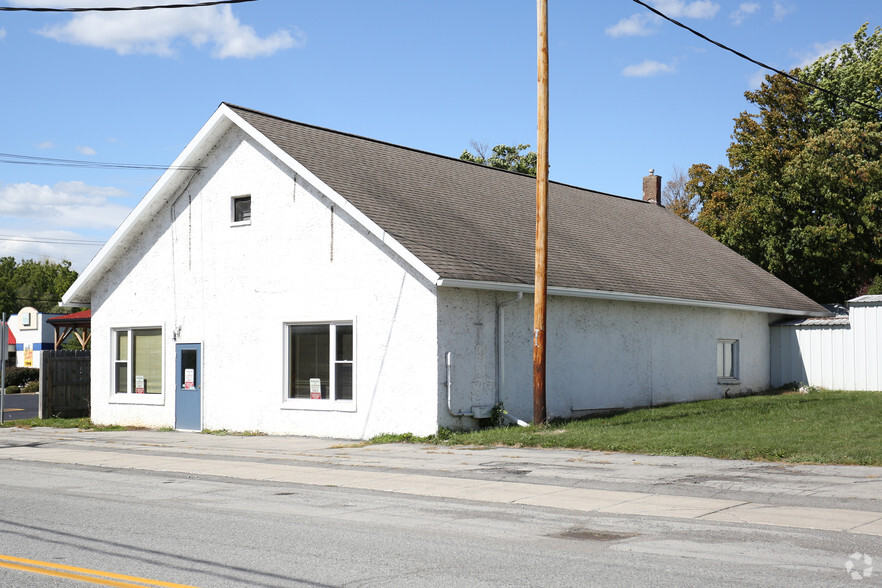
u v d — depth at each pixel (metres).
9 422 24.30
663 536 8.38
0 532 8.84
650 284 22.81
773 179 37.62
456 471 13.02
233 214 20.70
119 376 23.11
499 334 18.50
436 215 19.92
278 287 19.69
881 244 36.16
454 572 7.00
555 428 17.34
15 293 102.19
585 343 20.98
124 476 13.53
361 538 8.39
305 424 19.08
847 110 39.47
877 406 20.36
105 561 7.49
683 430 16.50
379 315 17.94
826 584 6.50
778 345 28.59
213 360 20.84
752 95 40.19
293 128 21.42
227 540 8.34
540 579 6.74
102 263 22.77
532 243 21.28
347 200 18.05
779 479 11.38
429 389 17.09
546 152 17.36
